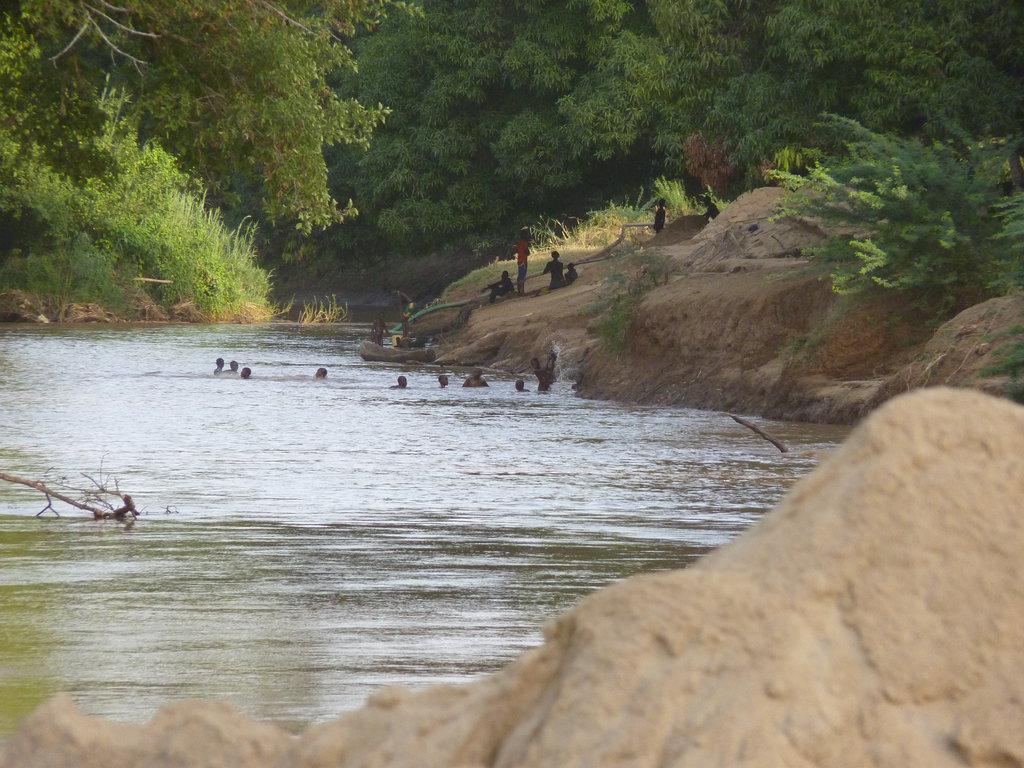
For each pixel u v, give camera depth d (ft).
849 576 27.07
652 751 24.88
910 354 248.11
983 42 358.23
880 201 252.83
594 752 25.05
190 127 196.24
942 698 25.94
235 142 198.39
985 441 28.37
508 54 613.93
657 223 481.05
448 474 174.70
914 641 26.30
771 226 356.59
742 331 275.59
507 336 387.34
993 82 343.26
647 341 296.30
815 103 384.27
